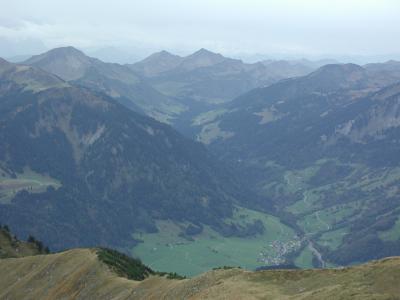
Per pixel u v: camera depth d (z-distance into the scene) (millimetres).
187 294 85688
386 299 57844
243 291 76000
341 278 71312
